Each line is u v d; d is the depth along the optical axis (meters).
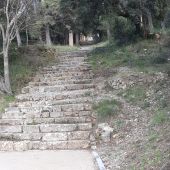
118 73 15.02
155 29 24.52
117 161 8.78
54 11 32.72
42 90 15.40
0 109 13.42
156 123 9.55
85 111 12.57
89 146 10.84
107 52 20.05
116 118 11.55
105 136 10.77
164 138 8.15
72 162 9.37
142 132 9.83
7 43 15.52
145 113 11.12
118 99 12.72
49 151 10.71
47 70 18.11
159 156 7.32
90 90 14.47
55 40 40.25
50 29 36.56
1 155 10.44
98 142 10.83
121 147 9.83
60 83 15.99
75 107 12.83
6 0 16.70
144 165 7.39
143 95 12.35
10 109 13.37
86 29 22.56
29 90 15.45
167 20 21.72
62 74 17.09
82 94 14.04
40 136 11.42
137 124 10.70
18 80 16.47
